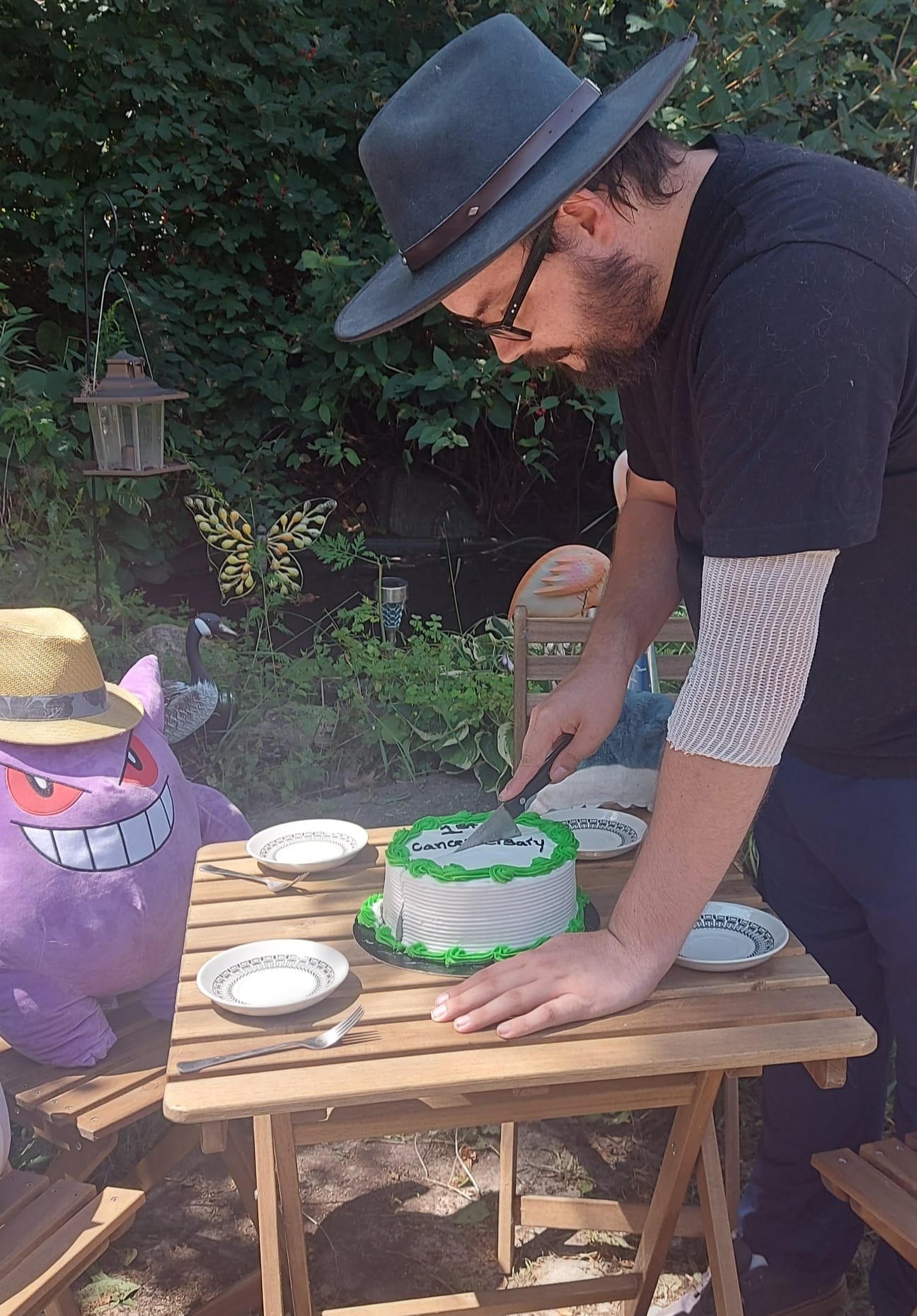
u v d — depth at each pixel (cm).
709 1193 165
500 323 140
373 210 586
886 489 143
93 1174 229
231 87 563
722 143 144
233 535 497
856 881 173
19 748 202
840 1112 191
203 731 411
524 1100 154
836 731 166
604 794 223
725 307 127
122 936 195
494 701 407
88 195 508
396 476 593
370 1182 244
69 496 523
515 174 124
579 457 618
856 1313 210
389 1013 139
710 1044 133
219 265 580
